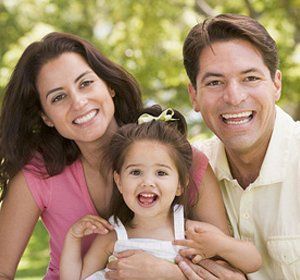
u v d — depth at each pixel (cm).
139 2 1012
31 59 347
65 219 362
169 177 334
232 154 352
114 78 359
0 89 936
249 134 336
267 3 941
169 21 1016
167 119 353
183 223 343
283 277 348
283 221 341
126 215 346
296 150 343
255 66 330
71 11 1224
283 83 902
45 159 360
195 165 355
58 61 342
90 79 344
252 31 331
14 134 360
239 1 975
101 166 351
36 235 1024
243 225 353
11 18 1178
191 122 1006
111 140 345
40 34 966
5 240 358
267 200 346
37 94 353
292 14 955
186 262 334
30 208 359
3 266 356
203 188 355
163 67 943
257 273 354
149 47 978
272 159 343
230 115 334
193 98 360
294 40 1001
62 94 341
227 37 333
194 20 986
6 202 361
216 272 332
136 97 372
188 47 345
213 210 354
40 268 816
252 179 358
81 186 358
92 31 1213
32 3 1184
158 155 333
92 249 344
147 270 324
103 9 1221
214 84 337
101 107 345
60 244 368
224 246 331
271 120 343
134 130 341
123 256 331
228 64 330
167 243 336
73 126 343
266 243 350
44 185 358
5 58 960
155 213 334
